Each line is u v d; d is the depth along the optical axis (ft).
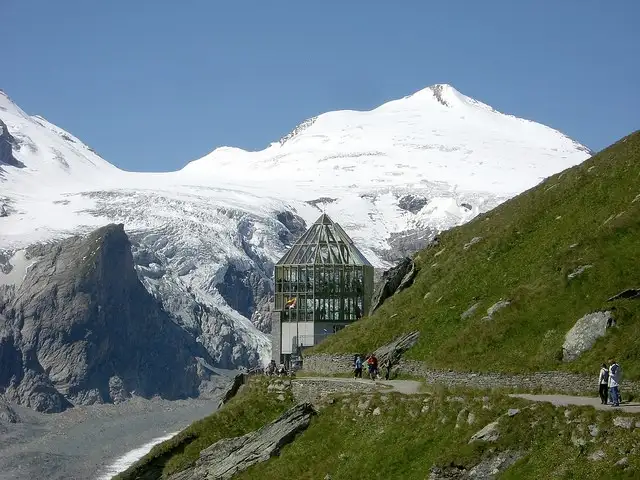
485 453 207.10
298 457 263.70
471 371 265.95
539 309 274.57
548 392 241.96
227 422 315.58
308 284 482.28
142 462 310.65
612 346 237.25
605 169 345.92
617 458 185.78
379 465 233.76
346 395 277.44
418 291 351.05
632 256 271.69
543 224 336.70
